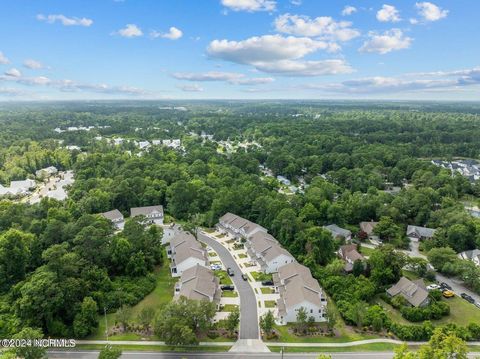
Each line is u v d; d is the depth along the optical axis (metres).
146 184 161.62
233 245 122.12
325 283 93.88
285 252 104.50
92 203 142.00
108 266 98.44
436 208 148.88
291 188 192.50
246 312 83.81
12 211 117.75
